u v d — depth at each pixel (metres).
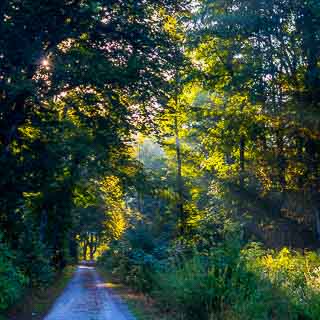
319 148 29.55
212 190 34.94
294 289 12.41
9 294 15.46
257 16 29.91
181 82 31.50
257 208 31.97
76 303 22.38
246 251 13.67
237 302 11.90
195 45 31.55
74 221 46.59
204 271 13.13
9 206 19.67
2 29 17.78
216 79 32.59
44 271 25.23
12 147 20.20
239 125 32.34
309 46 28.53
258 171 32.44
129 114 23.02
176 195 33.62
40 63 18.56
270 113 30.41
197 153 35.84
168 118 26.19
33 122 19.88
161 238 31.09
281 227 31.25
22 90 17.84
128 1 20.50
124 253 35.56
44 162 20.23
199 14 31.72
